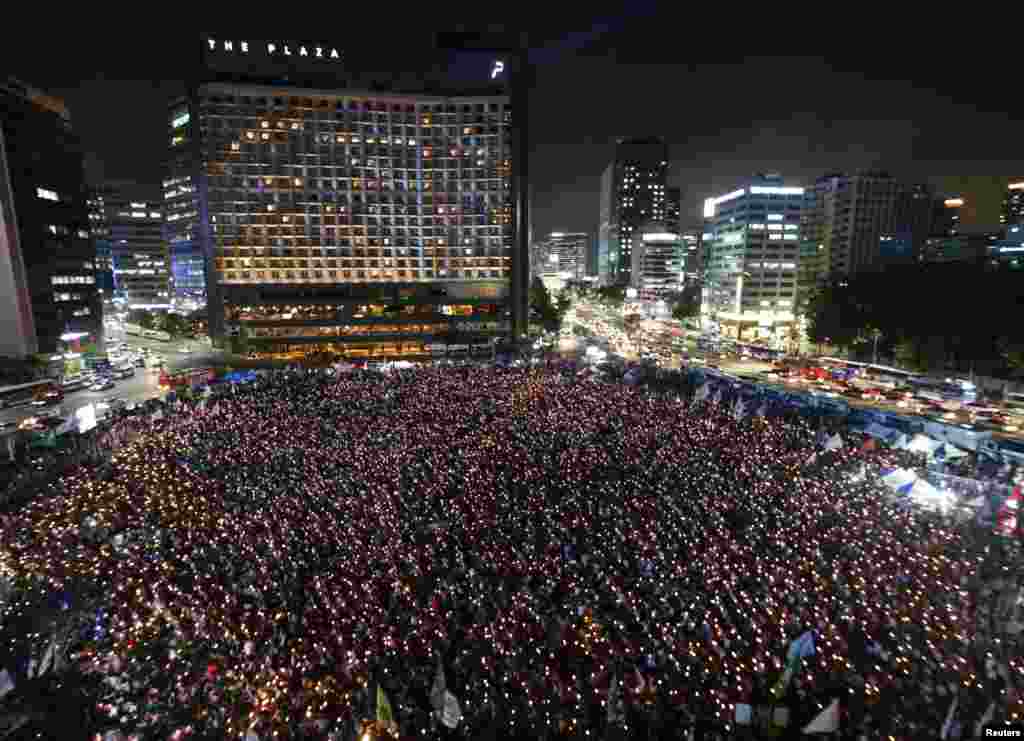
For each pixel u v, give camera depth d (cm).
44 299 8669
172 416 5503
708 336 14375
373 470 3912
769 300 13812
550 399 6022
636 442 4509
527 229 11519
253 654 2145
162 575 2670
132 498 3509
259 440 4631
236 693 1962
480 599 2433
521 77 10969
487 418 5284
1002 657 2036
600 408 5606
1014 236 17362
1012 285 7806
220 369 9294
